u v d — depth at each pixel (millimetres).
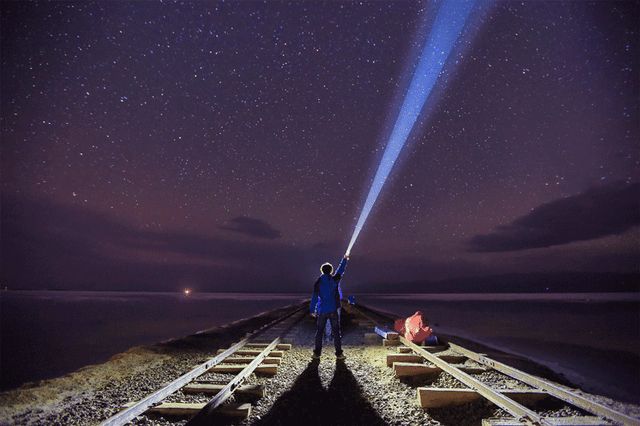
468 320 19938
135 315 23172
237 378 5059
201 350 9312
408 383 5270
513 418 3754
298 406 4320
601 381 6672
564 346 10844
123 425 3604
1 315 22328
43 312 25266
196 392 4699
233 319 20891
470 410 4109
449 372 5395
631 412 4836
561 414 4027
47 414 4328
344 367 6281
